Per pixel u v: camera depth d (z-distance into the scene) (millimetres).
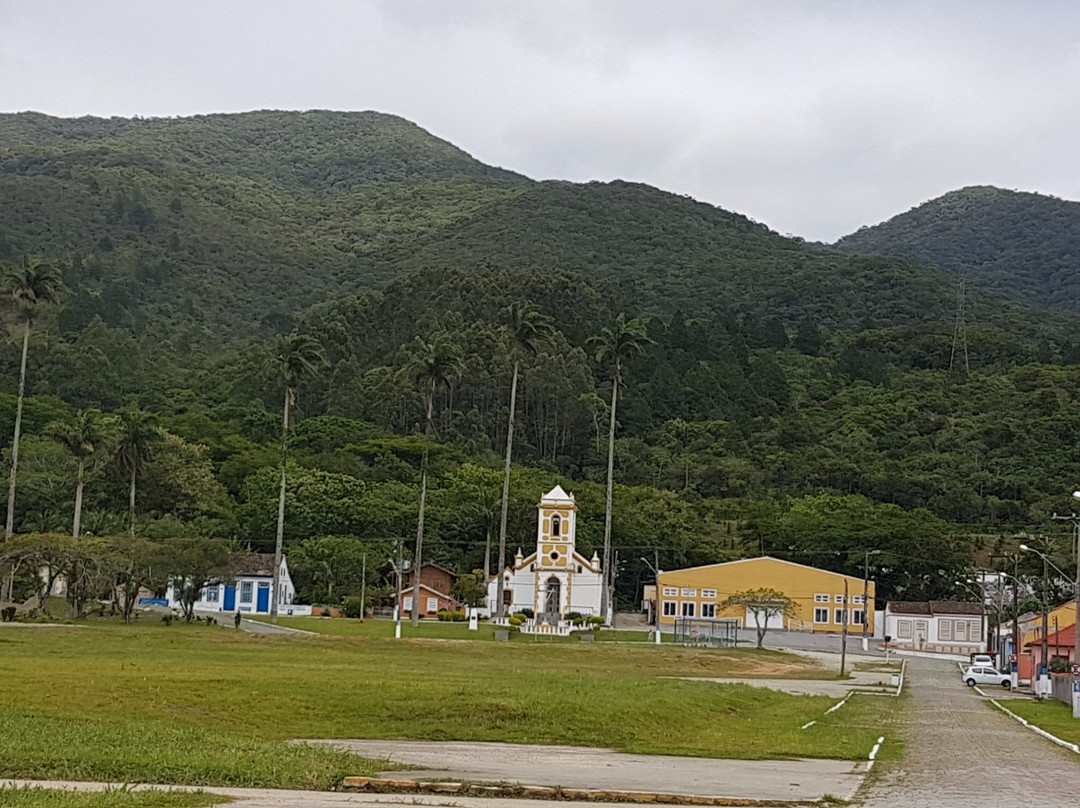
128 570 80375
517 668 55531
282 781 20922
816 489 152375
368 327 198000
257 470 130875
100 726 25766
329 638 68750
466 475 132000
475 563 126938
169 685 32531
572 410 171625
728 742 31469
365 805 18469
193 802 18219
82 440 96812
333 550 112688
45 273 95750
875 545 129500
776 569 121688
